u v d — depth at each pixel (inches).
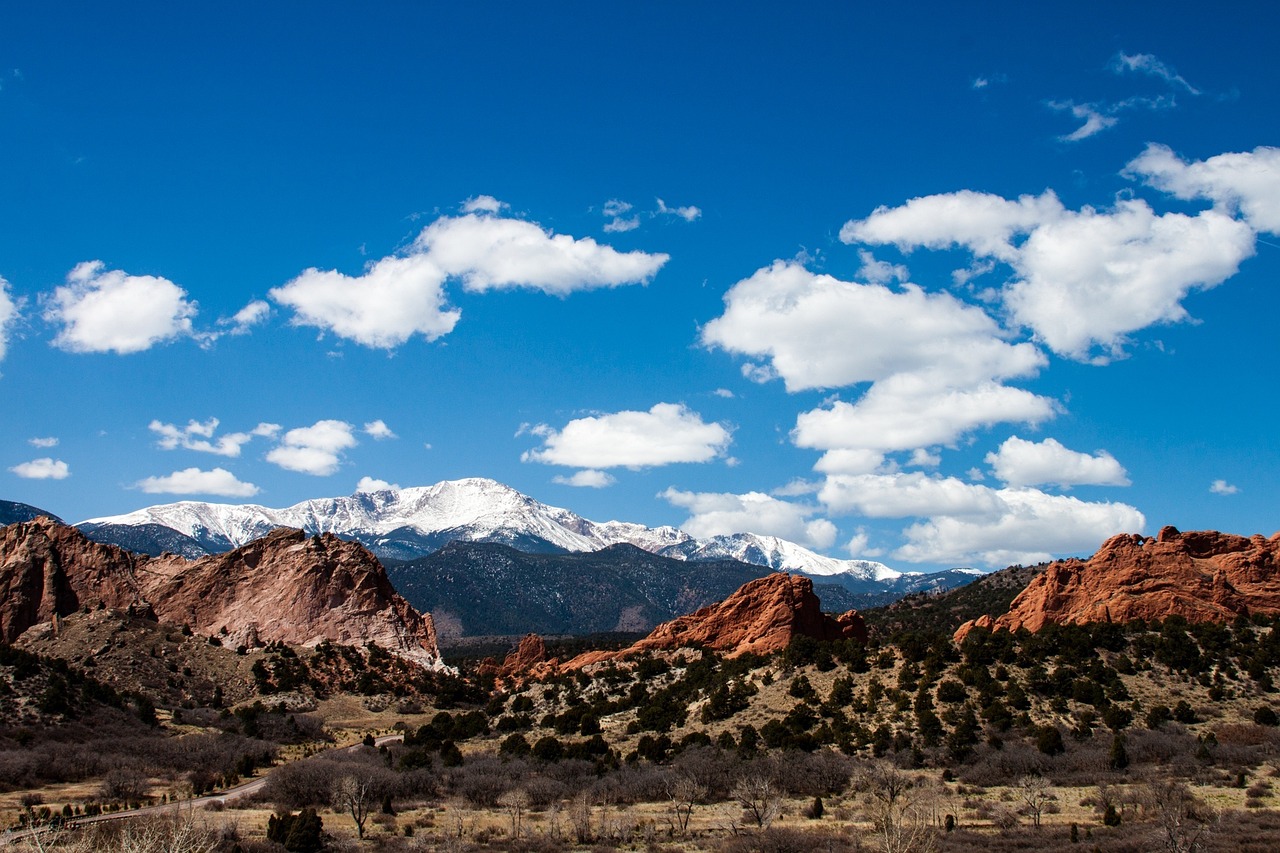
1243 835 2733.8
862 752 4170.8
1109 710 4301.2
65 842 2518.5
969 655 4906.5
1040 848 2763.3
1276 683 4552.2
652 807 3764.8
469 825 3489.2
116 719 5575.8
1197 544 6314.0
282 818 3221.0
